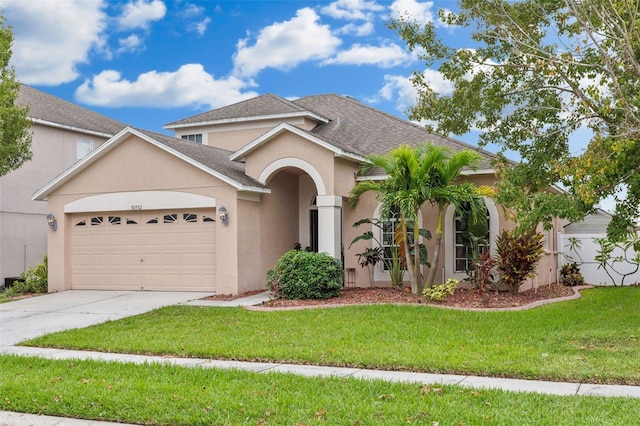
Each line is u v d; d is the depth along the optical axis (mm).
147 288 20109
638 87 13273
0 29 20500
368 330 12711
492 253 18969
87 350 11898
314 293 17125
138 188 20109
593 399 7652
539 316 14102
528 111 15445
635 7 13109
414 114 16938
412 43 15883
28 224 26172
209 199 19156
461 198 16266
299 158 19578
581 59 14219
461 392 8062
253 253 19625
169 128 26453
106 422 7480
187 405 7727
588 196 12703
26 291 21859
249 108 25797
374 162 17766
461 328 12805
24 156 21641
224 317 14828
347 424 6891
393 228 20172
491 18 14906
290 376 9133
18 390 8594
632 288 20484
